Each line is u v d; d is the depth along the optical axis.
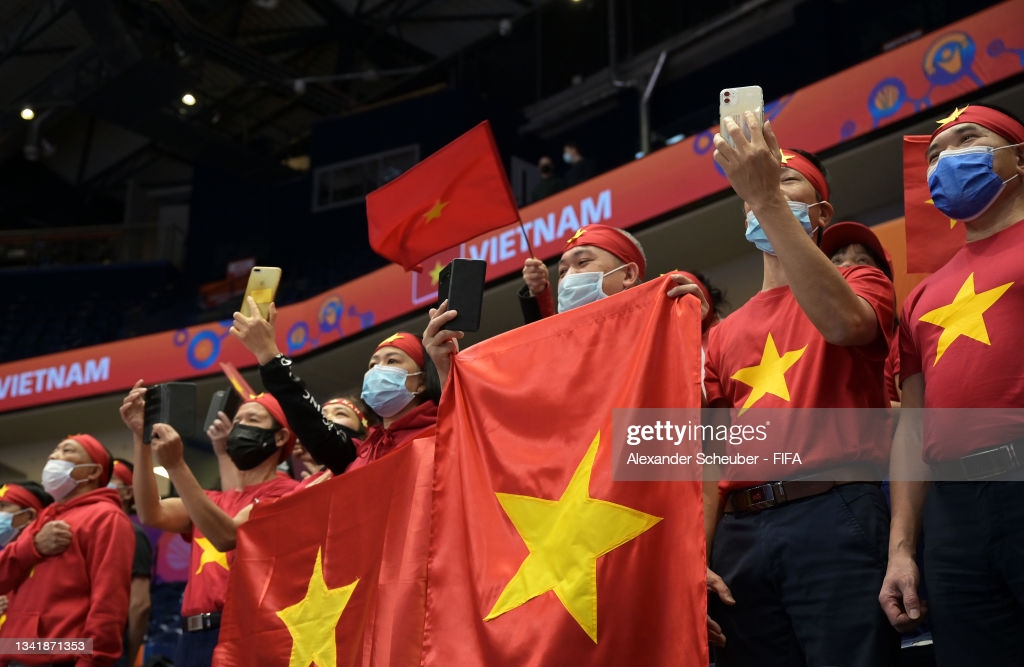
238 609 2.61
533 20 14.88
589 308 2.10
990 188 1.92
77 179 17.28
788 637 1.91
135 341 10.90
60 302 15.31
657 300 2.01
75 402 10.90
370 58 16.03
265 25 15.14
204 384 10.36
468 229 2.70
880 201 6.89
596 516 1.87
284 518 2.64
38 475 11.73
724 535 2.02
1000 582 1.69
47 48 13.95
